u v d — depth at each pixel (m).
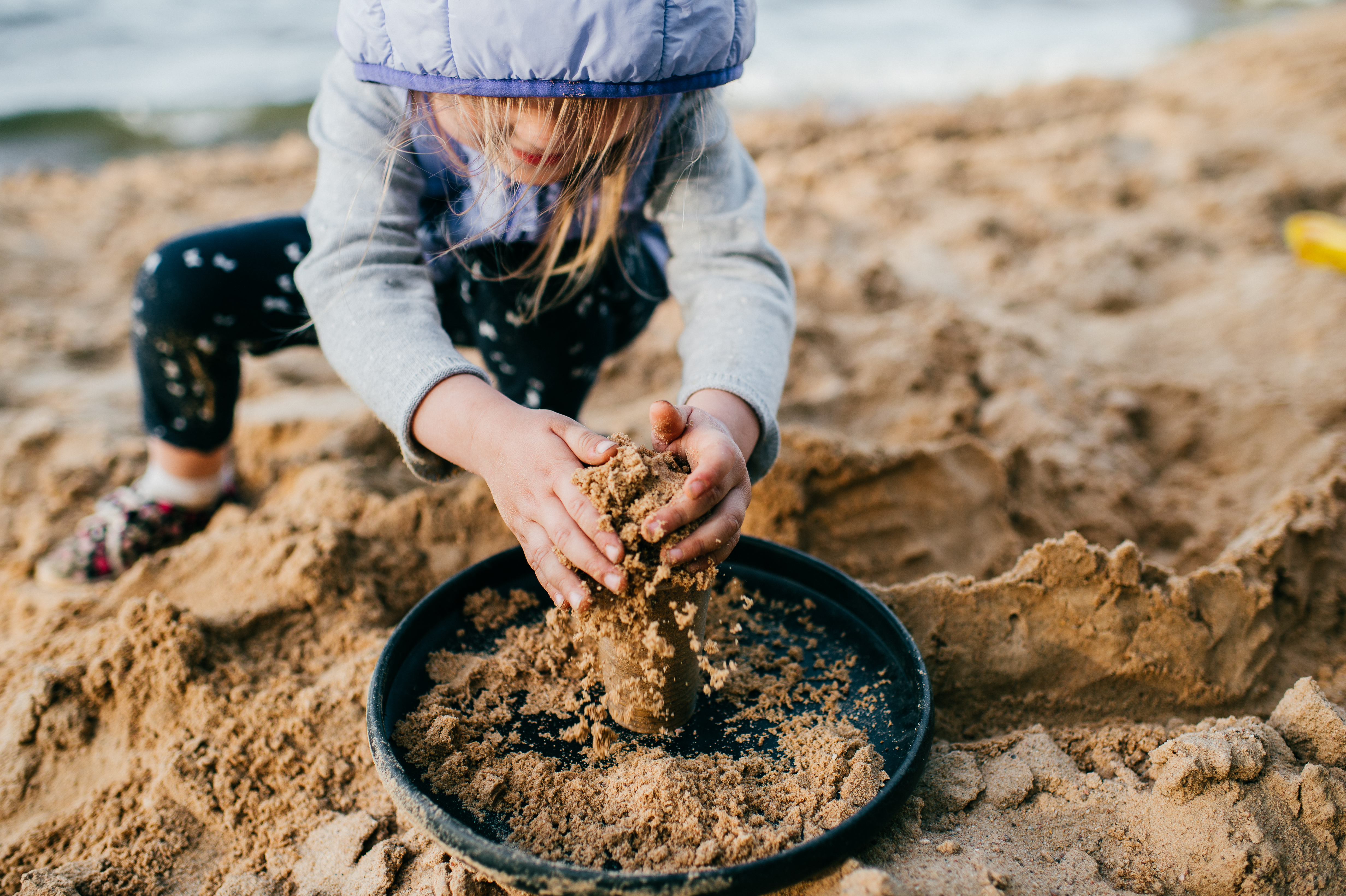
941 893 1.15
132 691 1.55
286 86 7.54
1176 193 4.30
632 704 1.31
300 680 1.61
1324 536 1.80
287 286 1.85
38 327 3.49
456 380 1.35
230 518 2.19
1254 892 1.19
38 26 8.91
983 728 1.53
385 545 1.94
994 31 9.70
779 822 1.21
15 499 2.48
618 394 2.84
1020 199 4.43
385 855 1.27
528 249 1.67
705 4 1.19
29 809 1.46
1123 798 1.30
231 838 1.38
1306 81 5.66
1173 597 1.56
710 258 1.60
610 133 1.26
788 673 1.45
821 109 6.45
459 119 1.30
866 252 3.91
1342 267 2.86
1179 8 10.87
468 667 1.46
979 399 2.57
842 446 2.03
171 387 1.96
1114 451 2.40
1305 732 1.36
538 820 1.22
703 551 1.15
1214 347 2.99
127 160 6.05
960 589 1.61
